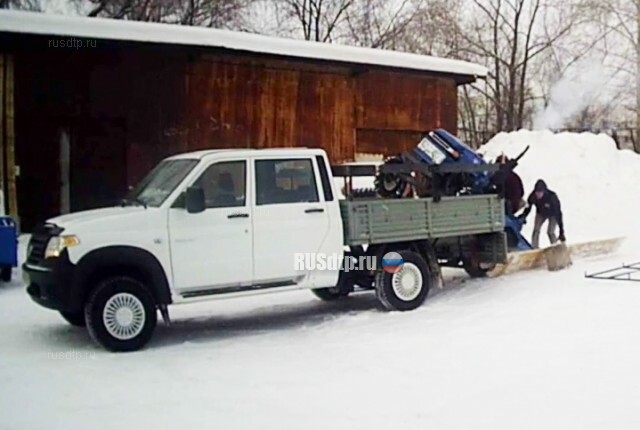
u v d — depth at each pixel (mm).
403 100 20109
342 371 6484
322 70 18562
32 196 15406
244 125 17438
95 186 16016
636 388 5645
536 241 12891
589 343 7039
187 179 7922
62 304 7363
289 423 5152
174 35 15094
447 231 9719
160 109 16359
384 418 5188
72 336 8203
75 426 5215
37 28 13617
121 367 6855
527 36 30500
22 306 9789
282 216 8328
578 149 20703
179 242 7781
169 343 7902
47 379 6465
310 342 7727
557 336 7391
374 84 19547
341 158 18969
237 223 8062
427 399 5586
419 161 10609
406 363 6648
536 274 11297
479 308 9102
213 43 15602
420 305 9344
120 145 16203
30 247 7977
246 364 6863
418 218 9406
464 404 5434
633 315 8133
